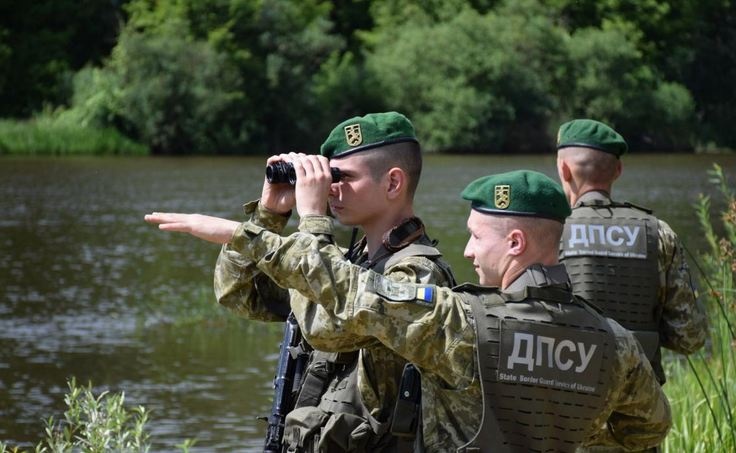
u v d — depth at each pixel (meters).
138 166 44.69
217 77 53.69
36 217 26.92
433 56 56.41
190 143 53.72
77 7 60.97
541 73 56.69
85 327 14.53
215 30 54.91
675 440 5.76
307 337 3.40
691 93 60.34
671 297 4.77
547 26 56.53
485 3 61.50
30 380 11.70
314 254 3.31
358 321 3.22
